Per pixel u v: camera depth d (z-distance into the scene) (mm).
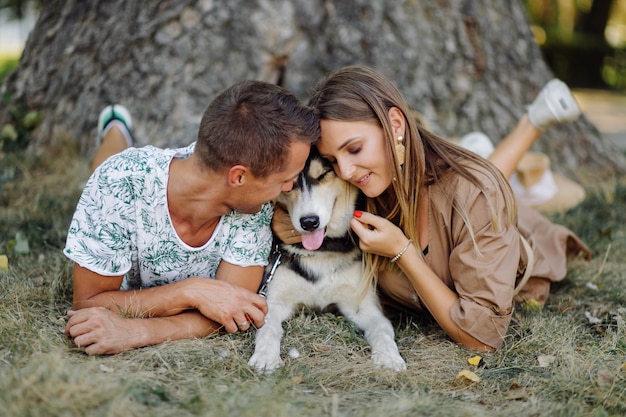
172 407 2234
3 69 16422
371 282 3291
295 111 2582
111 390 2205
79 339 2598
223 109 2520
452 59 5551
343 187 3250
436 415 2293
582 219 4723
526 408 2408
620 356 2834
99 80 5324
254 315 2840
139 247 2812
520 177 4902
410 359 2900
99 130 4555
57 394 2135
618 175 6121
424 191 3031
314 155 3131
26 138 5570
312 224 3086
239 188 2619
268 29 5176
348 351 2922
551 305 3564
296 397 2395
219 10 5141
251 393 2336
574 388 2537
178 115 5129
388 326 3131
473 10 5656
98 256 2701
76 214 2732
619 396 2459
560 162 5984
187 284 2811
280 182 2637
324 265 3318
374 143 2787
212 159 2547
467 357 2889
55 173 5215
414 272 2930
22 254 3803
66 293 3307
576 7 21297
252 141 2479
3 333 2650
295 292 3359
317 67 5262
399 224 3121
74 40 5512
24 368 2295
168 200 2721
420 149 2881
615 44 21438
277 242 3332
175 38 5156
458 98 5539
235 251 2906
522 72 5930
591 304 3572
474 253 2885
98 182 2707
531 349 2951
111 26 5340
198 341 2771
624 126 12188
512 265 2928
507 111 5680
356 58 5246
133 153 2771
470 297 2896
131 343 2648
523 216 3824
